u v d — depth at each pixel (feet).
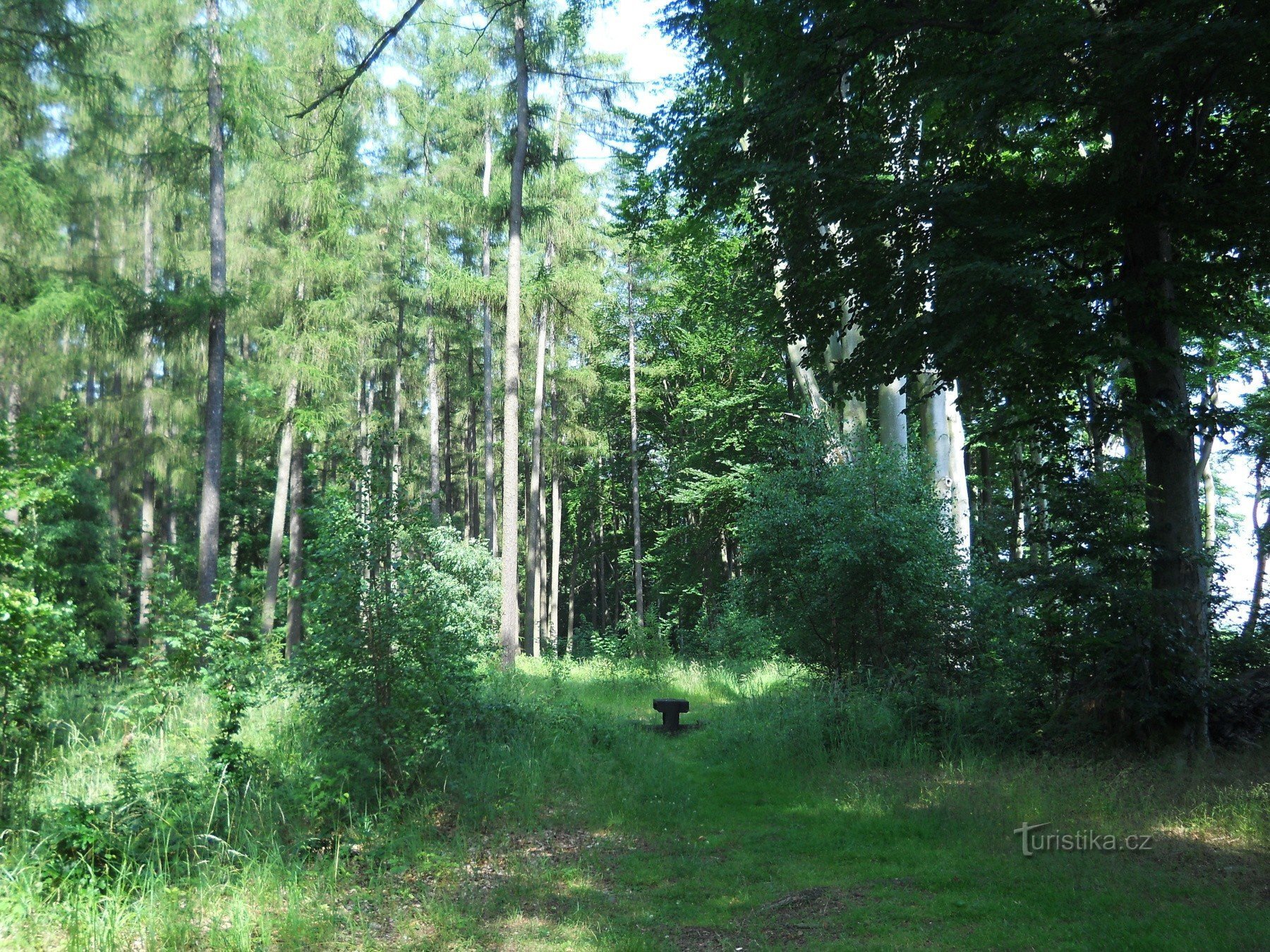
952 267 29.68
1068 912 16.67
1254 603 36.99
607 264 99.40
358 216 75.36
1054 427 33.14
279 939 15.93
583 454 117.19
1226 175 31.07
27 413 24.09
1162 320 30.86
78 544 61.67
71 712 29.91
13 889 16.38
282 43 70.28
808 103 33.55
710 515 101.86
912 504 41.55
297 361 68.85
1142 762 28.02
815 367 58.59
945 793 26.03
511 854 22.18
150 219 76.84
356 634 25.89
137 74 59.77
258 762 23.80
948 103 34.32
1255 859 19.25
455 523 135.85
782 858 21.70
